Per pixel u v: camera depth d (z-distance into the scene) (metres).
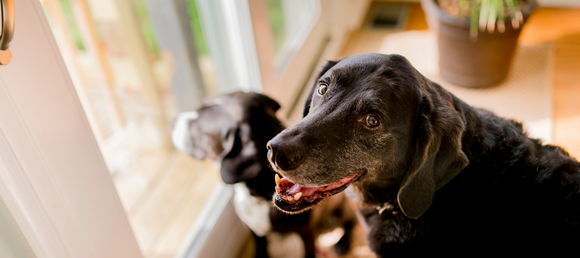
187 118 1.81
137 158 2.45
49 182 1.04
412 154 1.28
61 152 1.05
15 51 0.90
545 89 2.80
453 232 1.35
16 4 0.88
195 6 2.24
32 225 1.04
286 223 1.71
